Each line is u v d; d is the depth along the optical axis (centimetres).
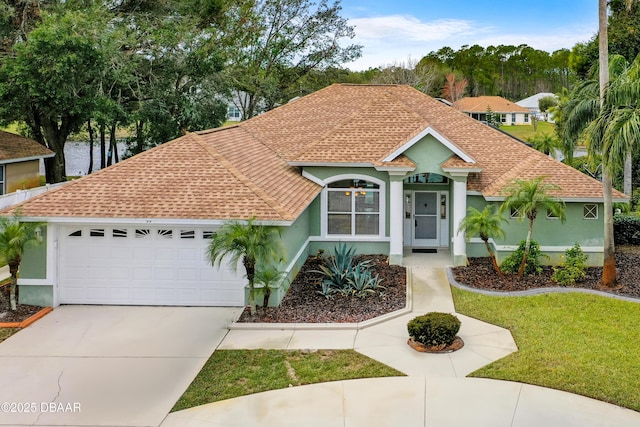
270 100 5322
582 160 4209
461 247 1961
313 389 1067
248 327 1398
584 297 1578
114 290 1596
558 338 1288
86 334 1371
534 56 11338
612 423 921
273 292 1541
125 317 1498
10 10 2891
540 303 1538
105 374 1143
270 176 1875
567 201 1873
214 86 3694
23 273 1572
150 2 3706
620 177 3284
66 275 1595
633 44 3409
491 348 1245
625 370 1111
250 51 5291
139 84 3412
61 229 1584
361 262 1936
